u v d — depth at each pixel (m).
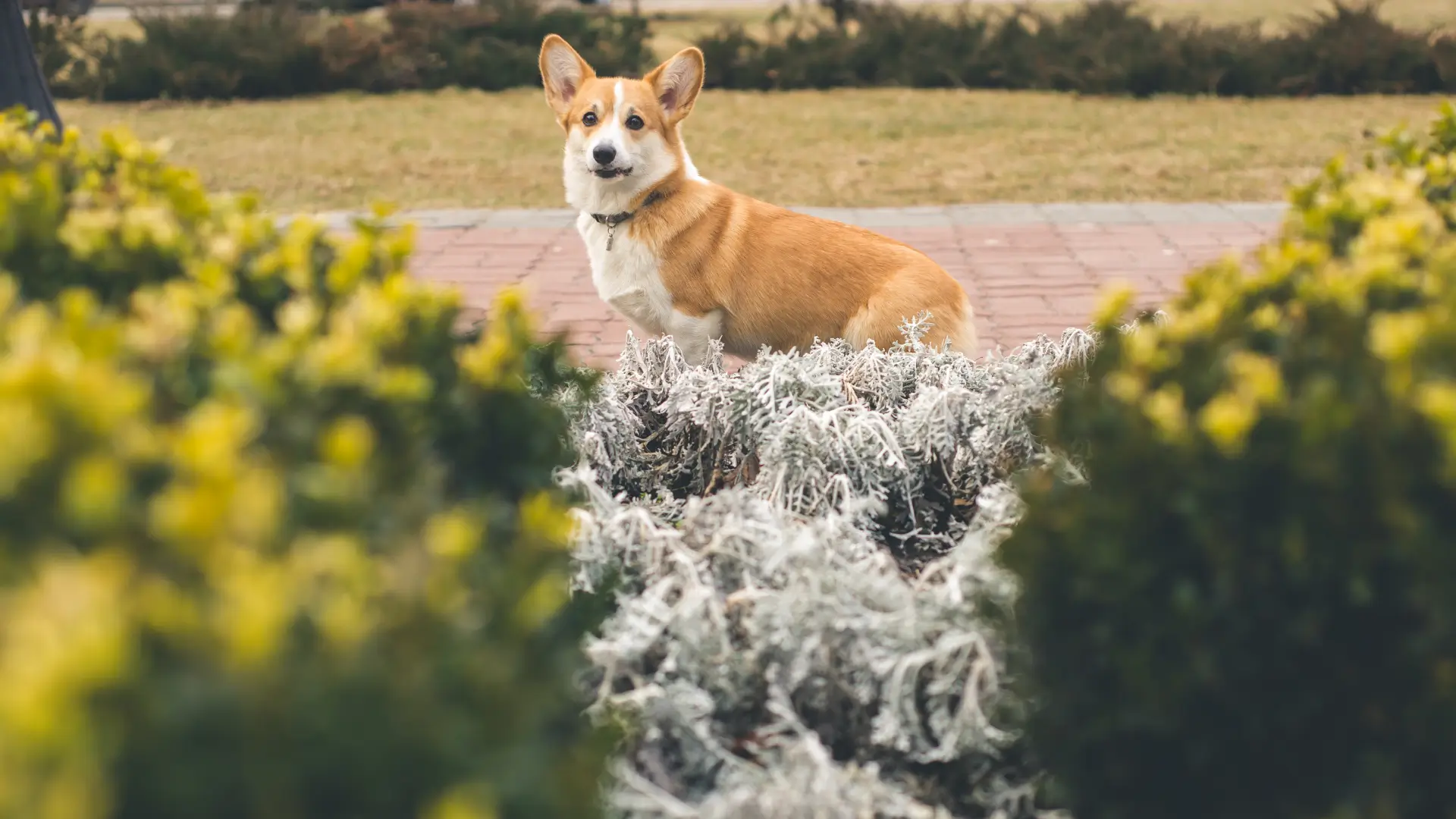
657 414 3.92
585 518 2.62
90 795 0.97
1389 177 3.07
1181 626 1.83
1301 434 1.71
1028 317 6.34
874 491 3.37
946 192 9.41
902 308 4.77
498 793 1.21
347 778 1.14
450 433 2.13
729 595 2.69
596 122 4.92
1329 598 1.76
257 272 2.31
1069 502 1.96
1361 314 1.98
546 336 3.15
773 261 4.90
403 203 9.16
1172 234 7.91
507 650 1.44
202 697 1.07
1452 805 1.78
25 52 6.98
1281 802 1.92
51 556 1.23
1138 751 1.97
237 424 1.40
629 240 4.98
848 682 2.46
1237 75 14.20
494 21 15.90
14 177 2.59
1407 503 1.66
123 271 2.35
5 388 1.33
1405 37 14.26
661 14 23.91
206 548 1.22
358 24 16.12
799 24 16.16
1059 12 22.75
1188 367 2.06
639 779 2.11
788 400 3.57
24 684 0.98
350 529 1.43
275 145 11.70
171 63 14.45
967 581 2.53
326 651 1.18
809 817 2.06
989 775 2.36
